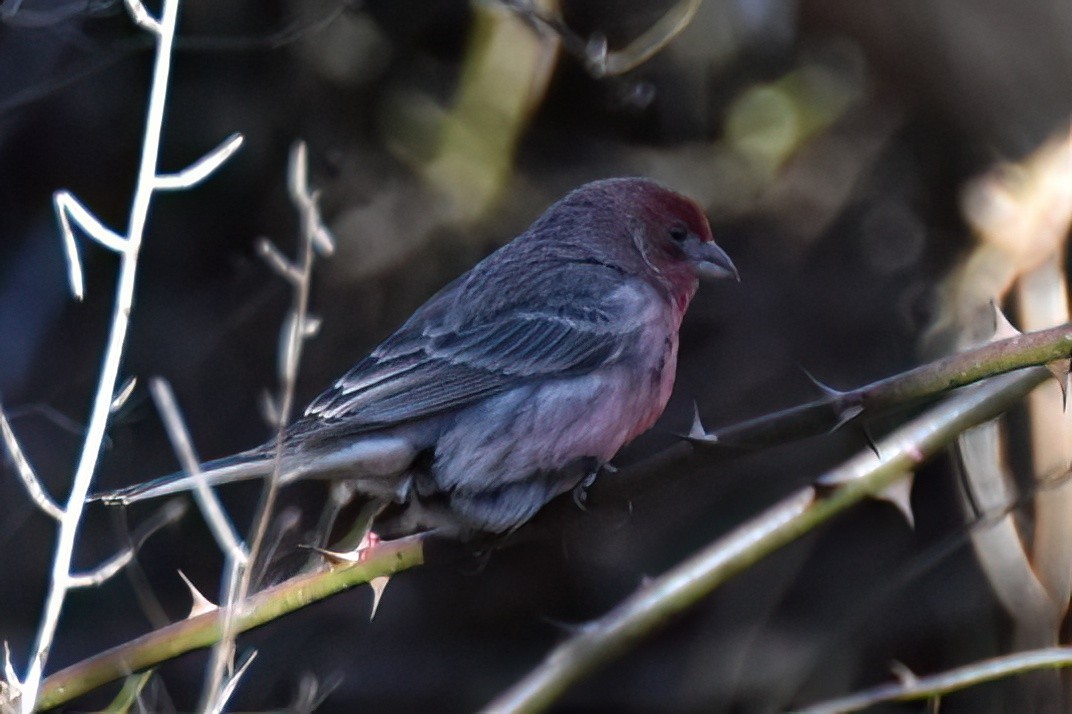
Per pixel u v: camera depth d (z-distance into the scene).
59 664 11.16
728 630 11.52
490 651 12.26
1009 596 8.13
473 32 11.51
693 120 12.29
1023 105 9.76
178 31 11.62
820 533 11.66
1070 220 8.91
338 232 11.88
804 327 12.06
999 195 9.34
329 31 11.75
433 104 11.93
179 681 11.36
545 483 8.40
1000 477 7.93
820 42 12.13
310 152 11.92
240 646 10.33
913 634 11.09
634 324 8.89
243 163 11.95
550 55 11.30
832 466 11.78
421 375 8.51
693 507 12.04
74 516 5.71
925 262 11.73
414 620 12.29
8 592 11.30
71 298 11.93
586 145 12.30
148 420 11.53
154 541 11.52
